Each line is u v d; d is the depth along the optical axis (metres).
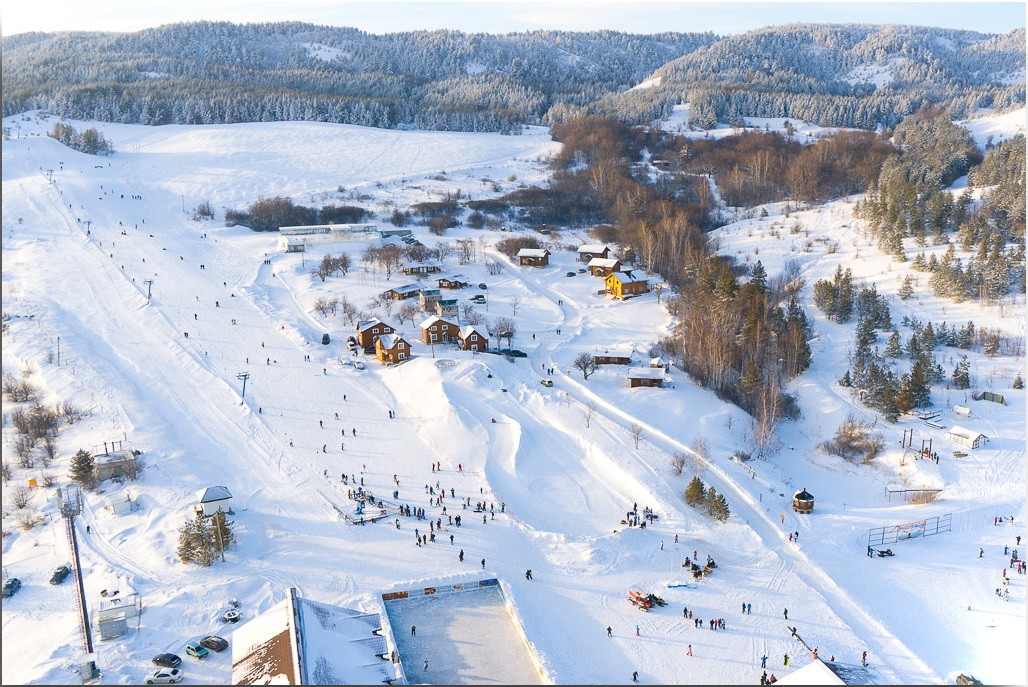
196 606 85.06
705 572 94.31
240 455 122.81
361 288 197.50
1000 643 81.50
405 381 148.00
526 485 115.19
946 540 103.06
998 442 127.19
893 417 135.88
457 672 76.75
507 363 153.12
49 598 87.44
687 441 127.19
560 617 85.62
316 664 66.31
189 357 157.75
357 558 95.88
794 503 110.81
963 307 174.62
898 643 81.56
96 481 112.44
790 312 166.88
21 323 167.75
